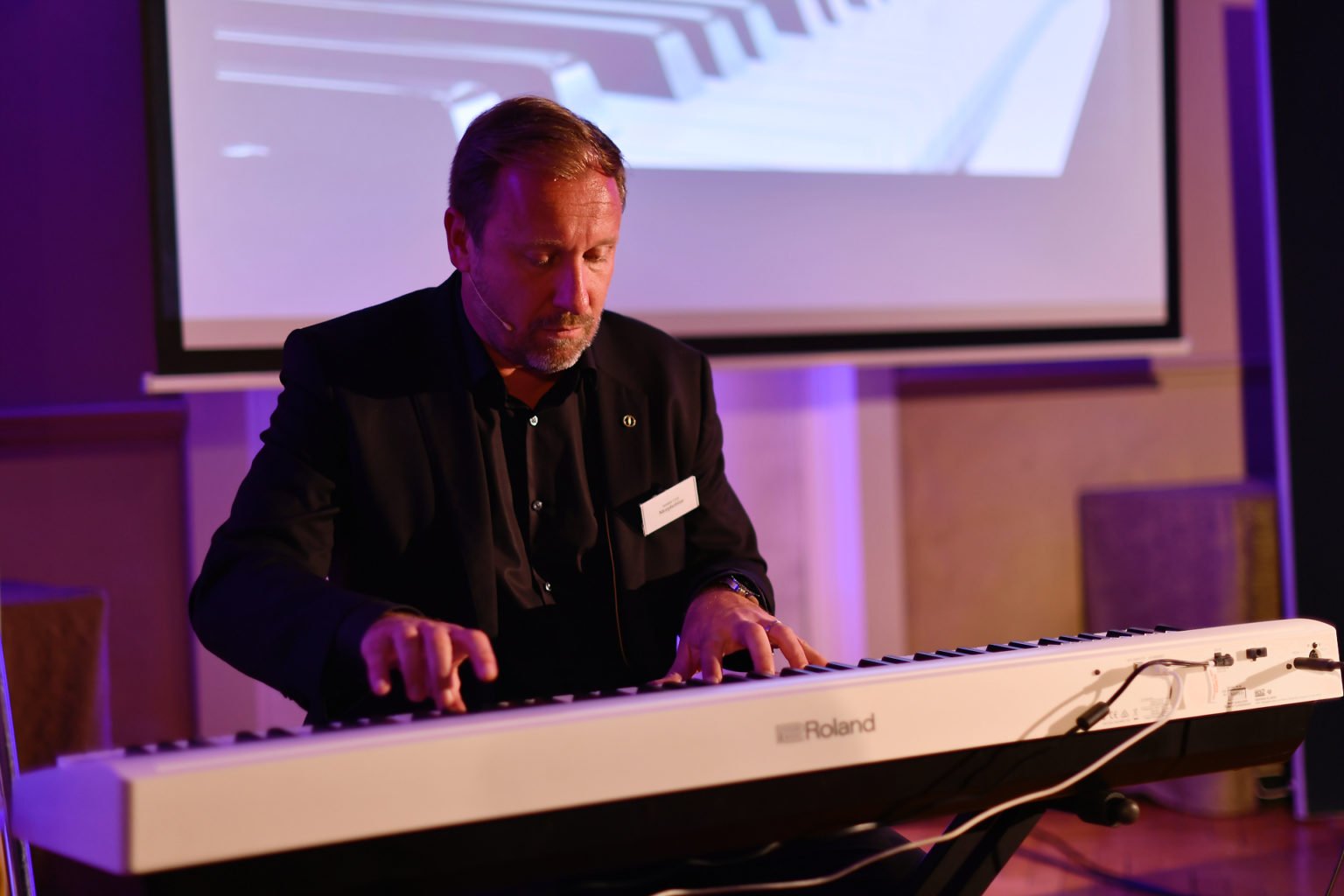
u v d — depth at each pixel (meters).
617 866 0.97
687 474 1.54
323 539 1.36
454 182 1.38
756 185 2.88
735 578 1.47
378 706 1.36
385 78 2.58
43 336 2.58
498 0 2.65
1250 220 3.55
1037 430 3.38
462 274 1.48
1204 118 3.49
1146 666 1.13
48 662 2.21
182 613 2.69
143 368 2.65
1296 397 2.90
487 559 1.39
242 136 2.49
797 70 2.91
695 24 2.81
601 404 1.49
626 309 2.79
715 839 0.99
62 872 0.90
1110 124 3.20
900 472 3.23
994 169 3.09
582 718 0.92
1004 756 1.09
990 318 3.09
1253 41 3.53
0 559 2.56
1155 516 3.15
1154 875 2.61
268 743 0.88
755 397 3.16
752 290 2.88
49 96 2.56
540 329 1.34
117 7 2.61
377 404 1.40
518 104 1.35
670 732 0.95
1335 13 2.95
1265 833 2.91
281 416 1.40
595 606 1.47
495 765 0.89
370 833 0.85
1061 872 2.64
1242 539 2.94
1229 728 1.20
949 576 3.31
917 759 1.05
